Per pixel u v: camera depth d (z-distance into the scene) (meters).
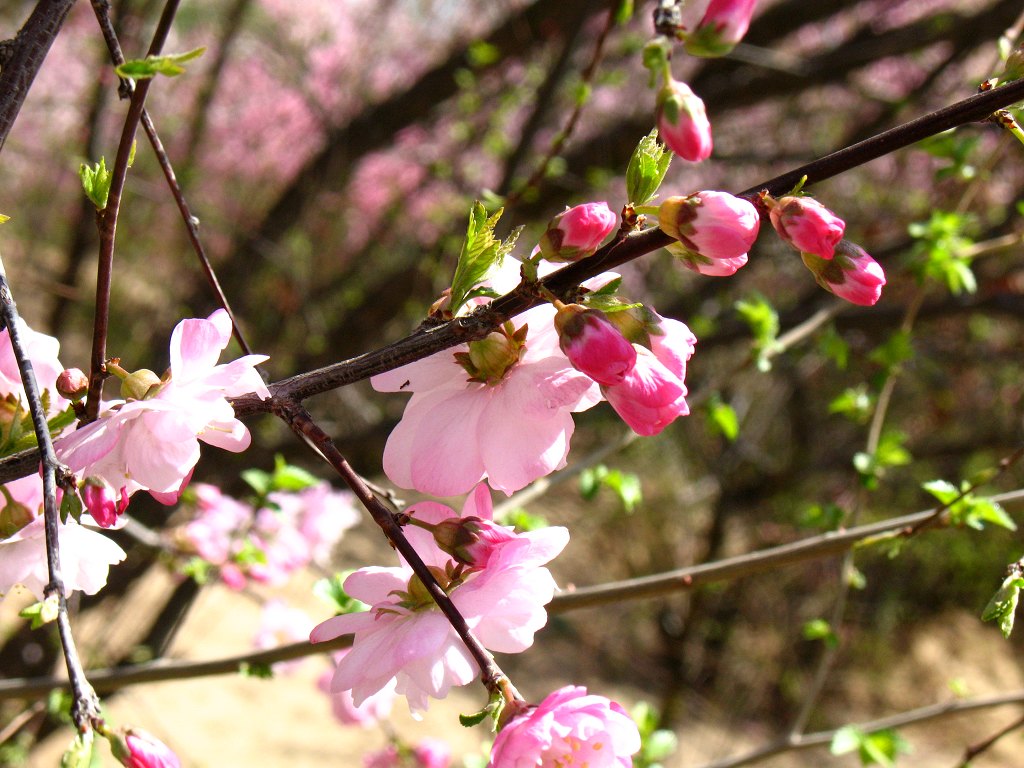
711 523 8.24
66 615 0.83
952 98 5.00
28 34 1.14
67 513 0.94
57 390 1.13
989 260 5.77
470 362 1.12
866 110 6.15
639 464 8.02
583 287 1.05
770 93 4.84
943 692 8.58
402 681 1.12
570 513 8.32
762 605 8.45
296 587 5.57
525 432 1.09
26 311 5.88
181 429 1.02
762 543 8.38
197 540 2.65
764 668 8.20
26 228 6.16
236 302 4.59
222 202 6.59
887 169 6.51
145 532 2.65
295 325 5.25
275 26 6.13
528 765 0.88
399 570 1.12
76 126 5.89
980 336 6.41
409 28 6.53
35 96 6.38
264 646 3.07
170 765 0.82
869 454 2.55
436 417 1.11
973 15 4.58
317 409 4.71
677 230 0.97
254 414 1.08
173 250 6.22
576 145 4.91
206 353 1.08
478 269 1.07
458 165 5.11
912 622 9.08
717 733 7.66
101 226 1.07
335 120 5.55
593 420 4.50
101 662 3.49
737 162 5.50
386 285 4.75
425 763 2.94
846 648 8.56
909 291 5.16
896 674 8.62
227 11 5.65
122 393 1.08
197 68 6.23
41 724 3.78
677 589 1.92
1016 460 1.87
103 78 4.20
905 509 8.29
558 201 4.64
